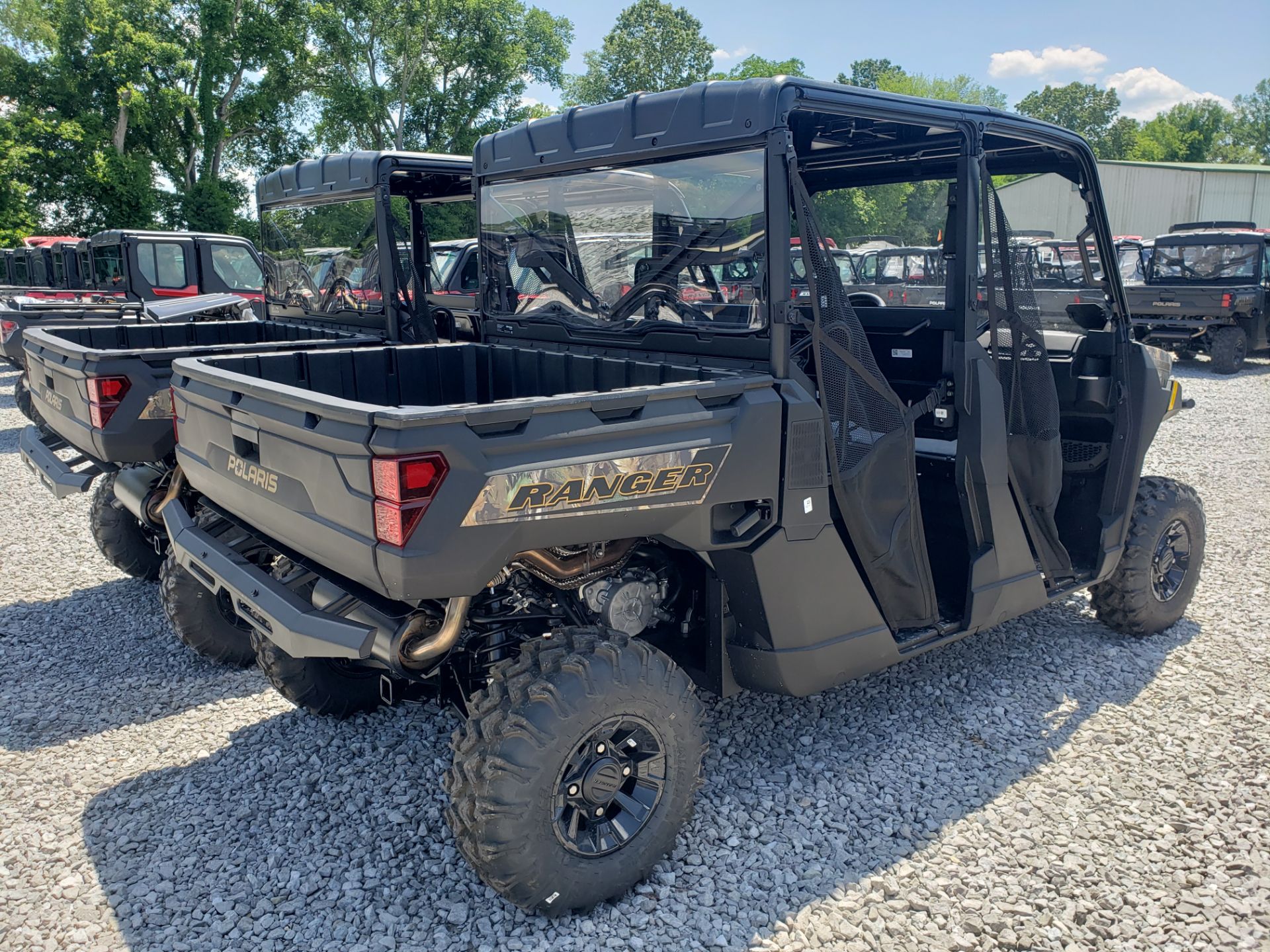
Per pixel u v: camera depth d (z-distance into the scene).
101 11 27.53
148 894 2.68
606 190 3.36
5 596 5.11
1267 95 91.44
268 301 6.70
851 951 2.46
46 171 27.33
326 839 2.96
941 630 3.42
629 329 3.37
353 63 34.50
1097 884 2.72
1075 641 4.49
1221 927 2.55
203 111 29.95
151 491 4.00
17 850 2.89
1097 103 86.06
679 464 2.55
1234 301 14.08
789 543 2.86
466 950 2.48
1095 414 4.14
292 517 2.60
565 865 2.51
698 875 2.77
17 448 9.16
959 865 2.81
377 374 3.81
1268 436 9.63
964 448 3.37
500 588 2.91
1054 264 3.76
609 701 2.50
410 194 5.89
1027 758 3.42
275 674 3.53
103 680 4.11
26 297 12.33
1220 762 3.38
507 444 2.27
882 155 3.82
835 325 2.94
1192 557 4.54
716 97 2.90
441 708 3.58
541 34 39.44
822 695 3.93
